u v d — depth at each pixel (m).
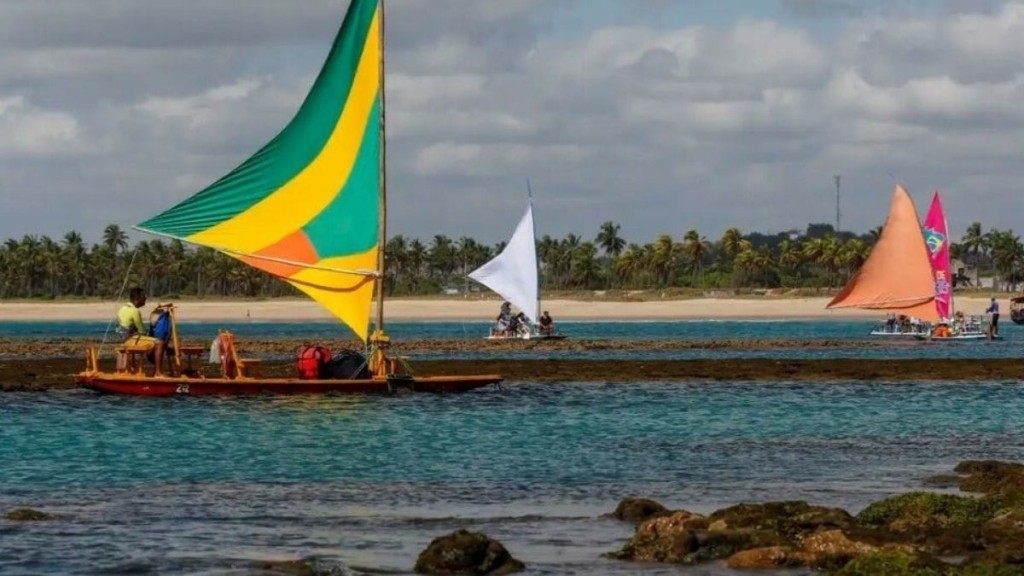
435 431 114.44
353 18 141.12
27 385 148.75
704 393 152.62
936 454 103.88
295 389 136.50
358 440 108.25
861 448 107.25
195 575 60.28
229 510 77.19
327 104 141.12
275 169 141.50
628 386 160.38
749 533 64.69
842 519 67.38
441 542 61.53
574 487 86.50
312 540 68.56
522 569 61.28
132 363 139.75
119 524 72.56
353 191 141.75
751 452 104.31
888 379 172.62
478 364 187.50
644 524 68.44
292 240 141.62
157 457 98.69
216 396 135.25
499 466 95.69
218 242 141.12
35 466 94.25
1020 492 73.75
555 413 129.38
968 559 59.59
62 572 61.00
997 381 170.50
